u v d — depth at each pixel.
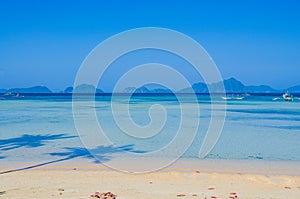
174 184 10.80
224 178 11.60
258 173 12.50
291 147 19.03
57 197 9.22
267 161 15.02
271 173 12.52
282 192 10.05
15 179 11.23
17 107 51.69
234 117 36.44
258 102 73.00
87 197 9.23
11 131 24.80
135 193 9.71
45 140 20.80
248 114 40.06
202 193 9.80
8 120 32.50
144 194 9.62
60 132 24.33
